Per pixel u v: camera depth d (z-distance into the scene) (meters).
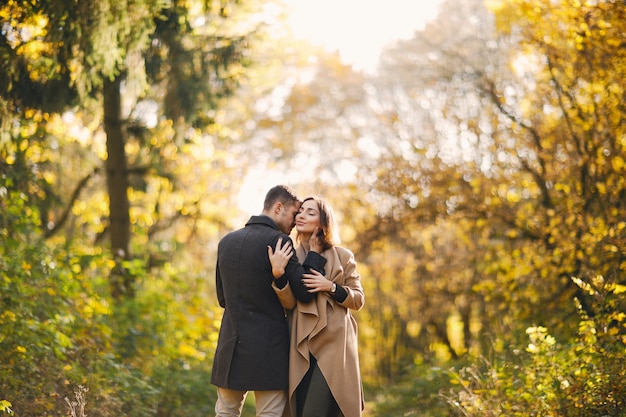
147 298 12.05
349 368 5.78
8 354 7.60
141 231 13.44
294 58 13.10
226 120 14.98
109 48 8.55
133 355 10.66
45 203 11.89
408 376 13.72
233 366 5.65
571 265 10.76
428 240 17.27
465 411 7.99
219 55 11.46
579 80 10.88
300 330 5.70
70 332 9.09
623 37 9.28
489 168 13.98
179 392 10.12
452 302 16.23
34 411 7.17
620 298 7.74
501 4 11.38
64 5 8.13
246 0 11.41
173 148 13.02
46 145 12.14
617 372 6.89
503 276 12.19
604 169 10.36
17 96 9.20
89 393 7.89
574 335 10.19
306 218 5.99
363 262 18.02
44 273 9.12
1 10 8.27
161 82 11.77
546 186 12.51
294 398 5.71
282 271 5.61
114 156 12.74
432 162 14.97
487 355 11.08
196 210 17.41
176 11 10.42
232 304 5.71
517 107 13.48
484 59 15.15
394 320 21.66
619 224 9.62
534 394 7.27
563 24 10.57
